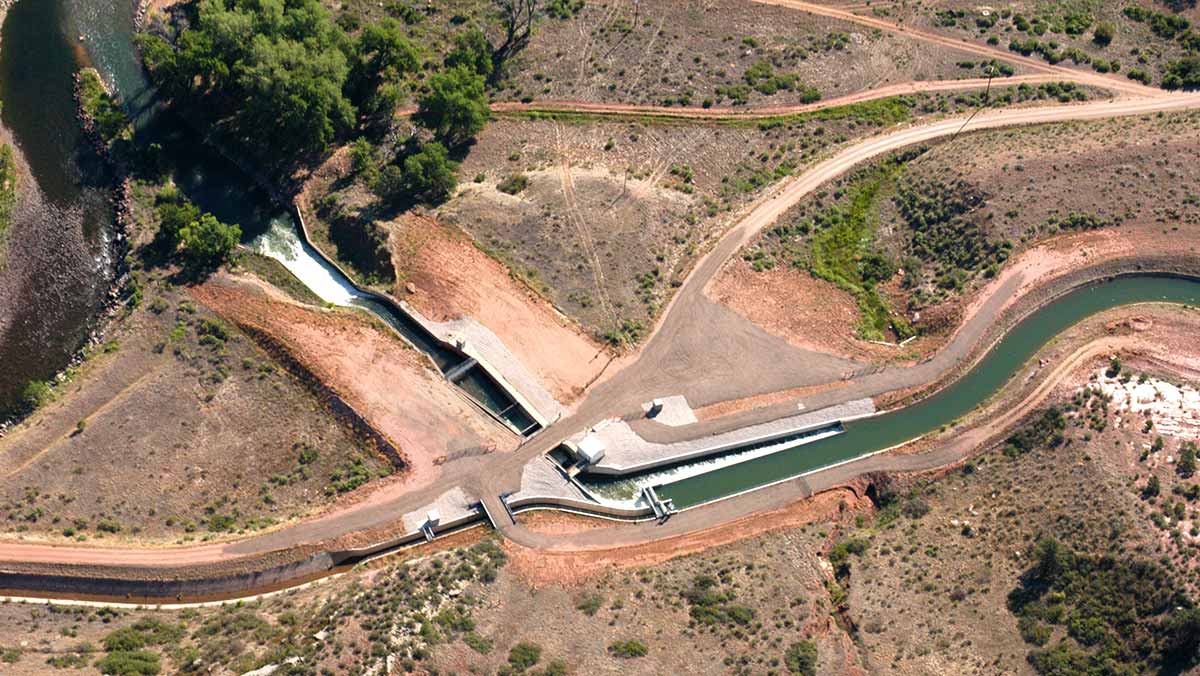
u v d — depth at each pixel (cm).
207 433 13000
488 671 10631
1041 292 14625
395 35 16425
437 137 16288
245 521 12462
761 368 13988
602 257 14812
